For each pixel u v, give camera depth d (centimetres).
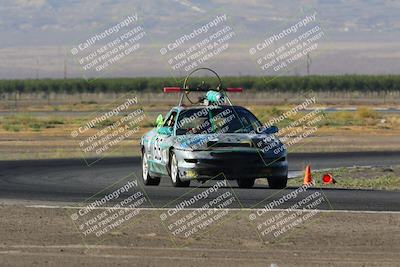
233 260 3547
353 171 7550
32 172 7469
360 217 4544
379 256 3638
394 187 6244
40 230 4216
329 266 3441
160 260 3541
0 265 3416
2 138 13712
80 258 3569
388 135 14212
